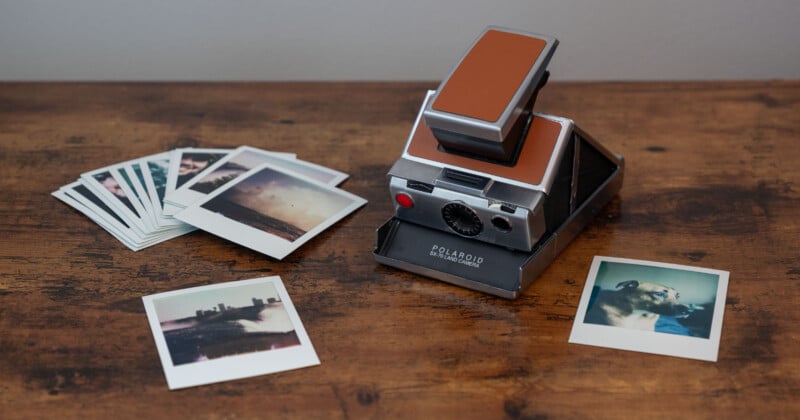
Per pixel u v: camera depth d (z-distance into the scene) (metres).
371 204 1.00
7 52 1.31
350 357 0.85
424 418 0.81
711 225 0.96
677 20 1.27
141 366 0.84
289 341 0.86
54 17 1.29
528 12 1.27
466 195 0.88
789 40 1.27
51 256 0.95
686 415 0.80
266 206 0.99
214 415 0.81
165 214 0.98
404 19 1.28
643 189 1.01
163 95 1.16
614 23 1.27
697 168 1.03
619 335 0.86
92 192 1.01
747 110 1.11
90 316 0.89
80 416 0.81
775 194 0.99
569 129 0.89
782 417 0.80
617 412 0.81
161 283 0.92
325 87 1.17
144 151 1.07
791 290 0.89
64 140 1.09
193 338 0.86
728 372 0.83
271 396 0.82
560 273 0.92
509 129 0.86
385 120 1.11
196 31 1.30
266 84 1.18
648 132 1.08
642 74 1.31
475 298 0.89
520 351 0.85
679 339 0.85
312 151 1.07
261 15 1.28
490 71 0.88
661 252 0.93
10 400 0.82
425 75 1.32
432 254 0.91
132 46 1.31
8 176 1.04
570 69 1.31
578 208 0.94
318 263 0.93
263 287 0.91
